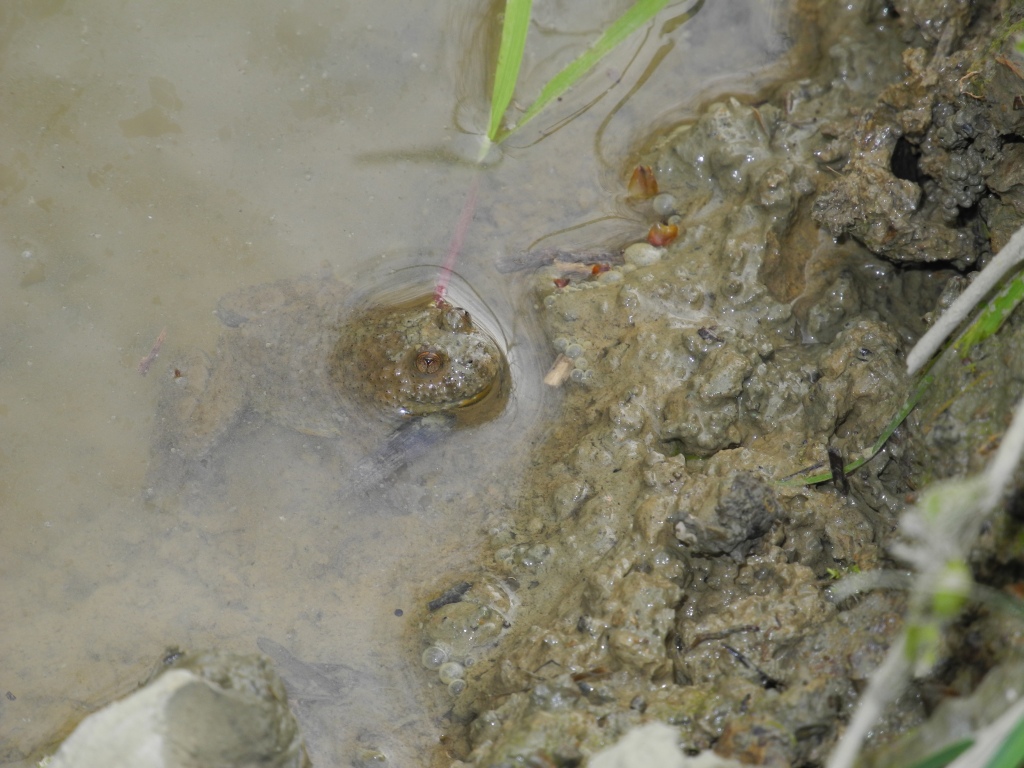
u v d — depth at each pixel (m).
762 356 0.50
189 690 0.46
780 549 0.48
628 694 0.47
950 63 0.50
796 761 0.46
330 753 0.48
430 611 0.49
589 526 0.49
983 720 0.46
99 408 0.50
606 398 0.50
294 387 0.50
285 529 0.49
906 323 0.50
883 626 0.47
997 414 0.47
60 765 0.46
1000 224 0.49
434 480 0.50
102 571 0.49
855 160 0.50
